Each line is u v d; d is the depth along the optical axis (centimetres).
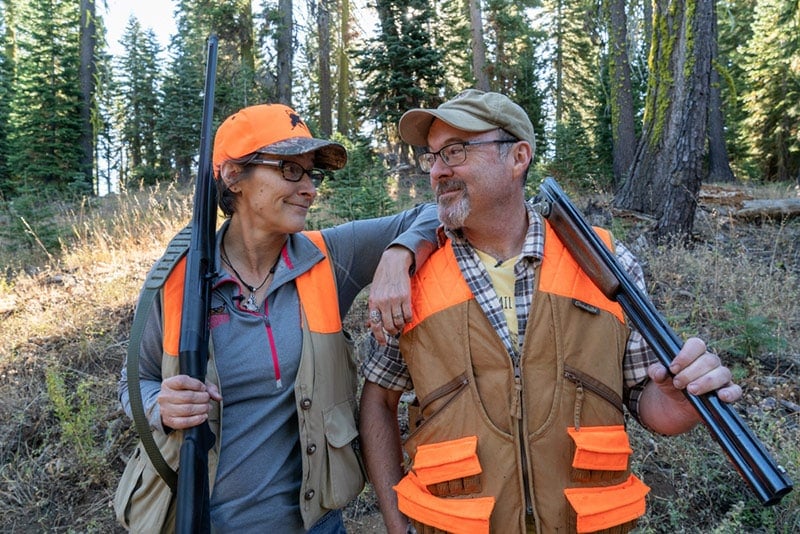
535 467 143
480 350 149
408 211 195
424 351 155
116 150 3147
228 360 157
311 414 158
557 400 145
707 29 622
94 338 427
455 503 144
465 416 148
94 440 335
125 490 159
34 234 650
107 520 293
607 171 1392
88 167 1616
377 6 1473
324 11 1844
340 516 182
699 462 282
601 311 152
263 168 156
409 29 1438
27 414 355
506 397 146
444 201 159
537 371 146
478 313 151
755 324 364
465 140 155
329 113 1861
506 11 2173
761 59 2061
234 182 159
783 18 1914
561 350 146
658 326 133
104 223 732
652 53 664
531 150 162
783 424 302
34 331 438
